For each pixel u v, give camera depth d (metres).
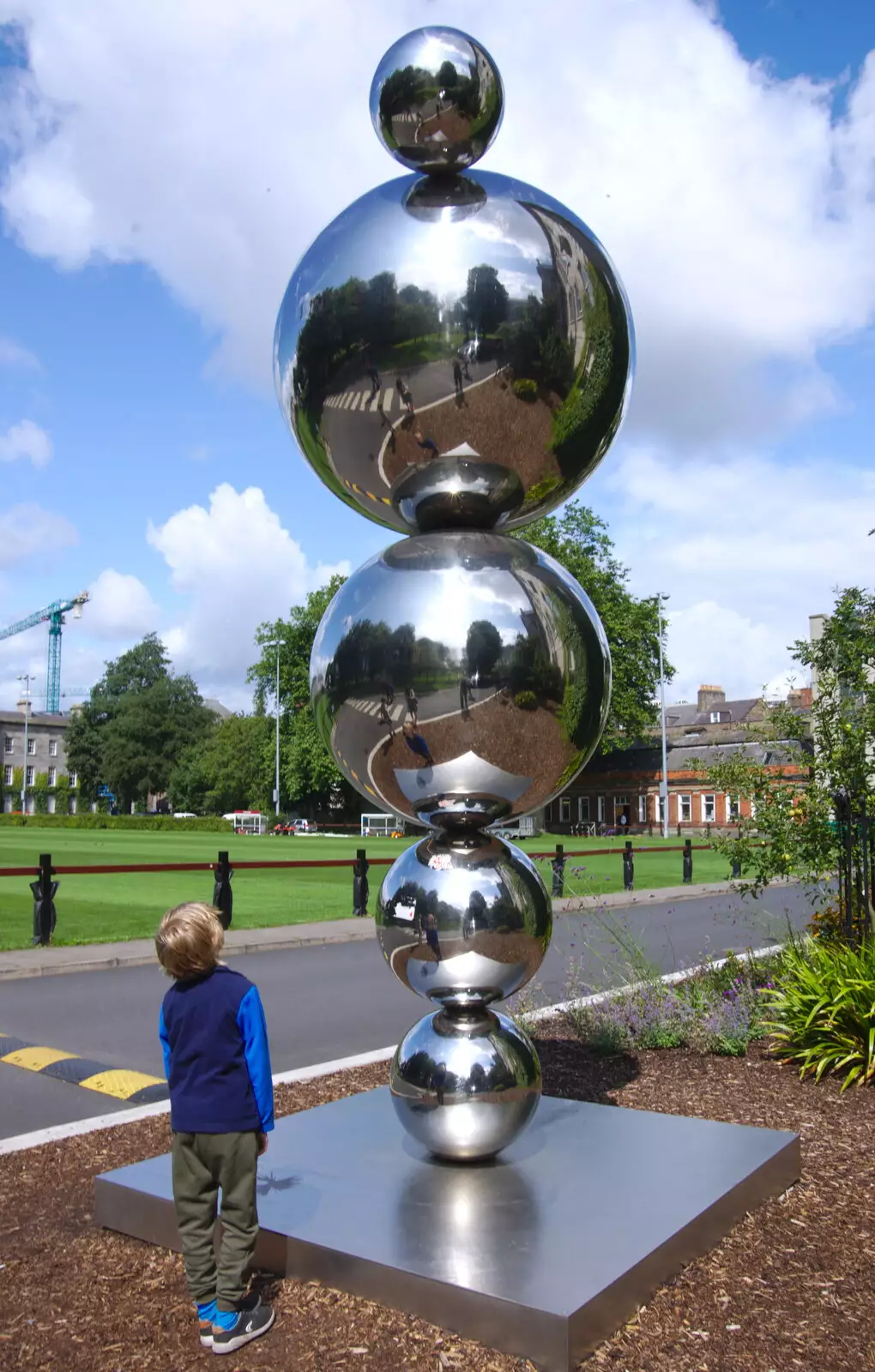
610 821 78.50
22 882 22.23
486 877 3.77
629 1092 5.59
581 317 3.57
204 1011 3.05
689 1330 2.98
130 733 96.44
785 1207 3.88
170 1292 3.30
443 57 3.50
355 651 3.64
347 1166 3.82
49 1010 8.79
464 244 3.47
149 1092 6.19
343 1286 3.15
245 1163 2.99
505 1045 3.80
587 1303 2.82
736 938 12.95
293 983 10.30
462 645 3.51
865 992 5.99
